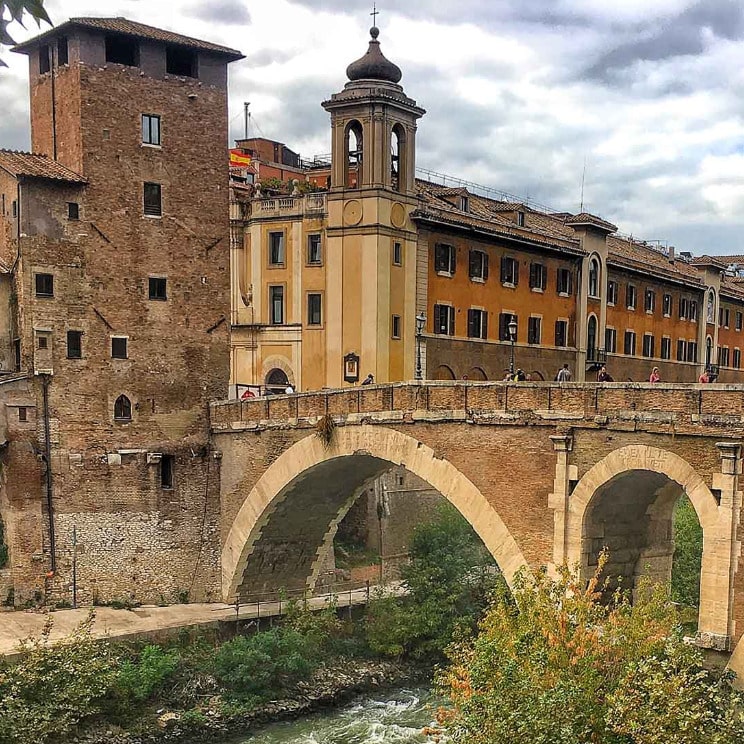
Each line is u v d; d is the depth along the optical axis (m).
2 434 37.19
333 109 51.00
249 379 55.59
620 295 73.06
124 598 39.84
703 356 86.69
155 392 40.69
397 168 52.50
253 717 34.00
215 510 42.12
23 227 37.34
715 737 18.00
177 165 41.00
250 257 55.47
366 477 41.91
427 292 53.28
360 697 37.03
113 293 39.53
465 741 19.28
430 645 40.69
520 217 62.16
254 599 42.69
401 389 33.56
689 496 25.28
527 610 22.64
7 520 38.03
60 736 30.19
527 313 61.69
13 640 33.53
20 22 5.88
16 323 38.66
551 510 28.73
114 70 39.22
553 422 28.56
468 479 31.16
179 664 35.09
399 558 52.03
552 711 18.38
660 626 21.69
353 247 50.47
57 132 39.91
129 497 39.97
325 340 52.06
